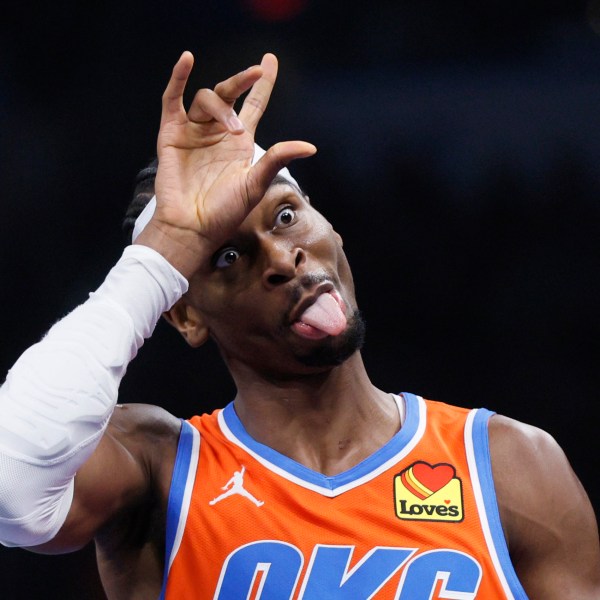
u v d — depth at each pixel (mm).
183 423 5988
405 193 16484
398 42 17156
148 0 16781
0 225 15820
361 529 5426
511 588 5324
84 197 16062
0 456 4652
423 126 16750
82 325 4953
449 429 5816
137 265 5059
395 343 16141
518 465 5645
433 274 16203
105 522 5500
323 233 5527
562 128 16641
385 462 5629
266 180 5004
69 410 4762
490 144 16641
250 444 5758
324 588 5305
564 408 15719
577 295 16000
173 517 5559
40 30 16484
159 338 14867
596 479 15391
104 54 16594
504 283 16141
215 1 16781
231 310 5523
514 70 17031
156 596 5637
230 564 5402
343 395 5758
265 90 5406
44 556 13859
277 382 5746
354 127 16703
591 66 16938
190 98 16625
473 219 16359
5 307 15609
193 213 5090
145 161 16234
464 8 17062
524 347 15961
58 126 16312
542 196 16344
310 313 5340
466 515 5477
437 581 5309
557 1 17000
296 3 17000
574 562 5551
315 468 5672
